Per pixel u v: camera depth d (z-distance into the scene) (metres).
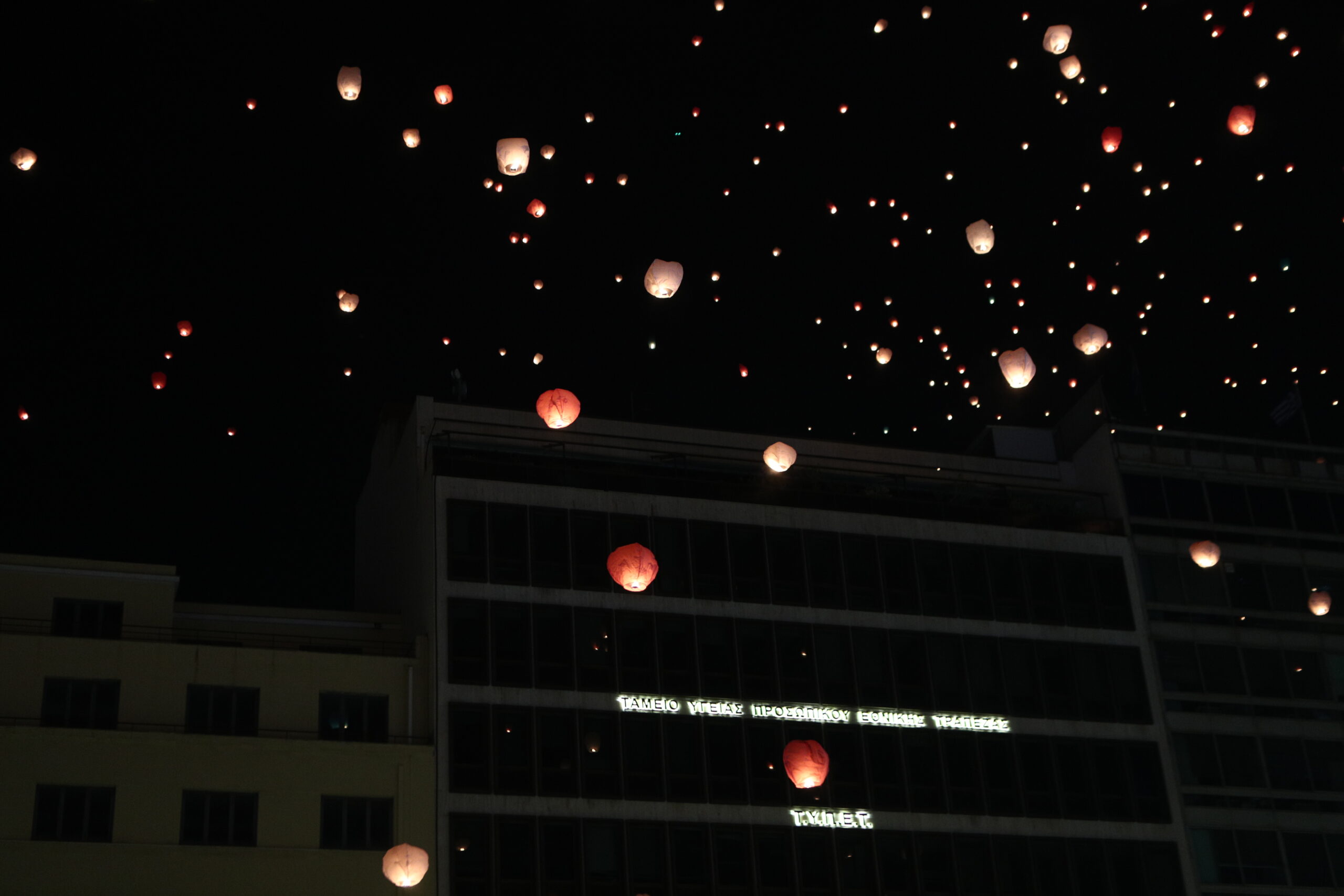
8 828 34.22
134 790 35.47
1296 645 48.12
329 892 35.97
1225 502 49.72
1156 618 47.22
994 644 45.09
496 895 37.28
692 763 40.53
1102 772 44.34
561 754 39.44
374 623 42.59
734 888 39.50
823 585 44.12
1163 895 43.16
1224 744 45.88
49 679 36.59
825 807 41.22
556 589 41.38
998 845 42.34
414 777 37.72
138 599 39.25
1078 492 49.56
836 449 48.84
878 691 43.22
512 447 45.34
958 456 49.84
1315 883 44.62
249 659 38.31
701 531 43.59
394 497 47.03
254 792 36.41
